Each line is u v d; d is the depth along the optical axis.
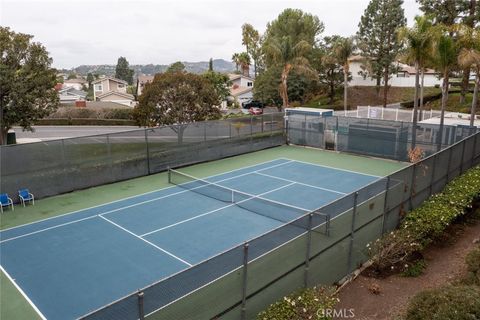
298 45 36.84
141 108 26.66
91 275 10.23
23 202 15.49
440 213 11.41
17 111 21.97
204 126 22.59
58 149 16.66
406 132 22.78
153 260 11.02
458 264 10.07
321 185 18.47
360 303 8.54
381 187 10.23
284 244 7.51
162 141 20.61
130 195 16.91
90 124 48.94
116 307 5.11
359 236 9.73
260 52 72.56
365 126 24.41
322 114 28.92
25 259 11.12
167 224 13.62
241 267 6.70
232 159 23.97
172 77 26.88
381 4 45.56
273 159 23.94
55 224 13.66
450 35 23.33
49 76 22.86
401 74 64.62
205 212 14.78
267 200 15.62
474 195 13.09
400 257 10.23
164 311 5.63
